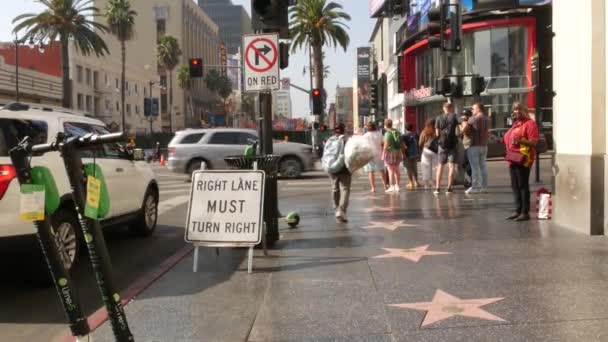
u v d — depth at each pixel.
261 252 7.59
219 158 20.64
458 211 10.48
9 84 44.03
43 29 43.03
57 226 6.60
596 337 4.20
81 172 2.96
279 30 9.05
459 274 6.05
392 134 14.17
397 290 5.60
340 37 45.62
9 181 5.96
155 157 45.97
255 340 4.51
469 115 13.45
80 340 3.04
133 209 9.08
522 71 38.66
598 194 7.63
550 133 30.30
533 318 4.64
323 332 4.59
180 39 108.38
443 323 4.64
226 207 6.85
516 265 6.29
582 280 5.61
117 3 61.84
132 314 5.21
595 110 7.54
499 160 28.22
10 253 6.09
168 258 7.78
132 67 76.19
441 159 13.20
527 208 9.10
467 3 39.16
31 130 6.55
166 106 104.56
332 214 10.89
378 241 8.01
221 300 5.57
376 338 4.41
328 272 6.41
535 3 37.22
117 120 70.56
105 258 2.98
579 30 7.80
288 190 16.38
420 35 47.88
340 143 9.80
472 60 40.06
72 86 59.28
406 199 12.73
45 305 5.91
